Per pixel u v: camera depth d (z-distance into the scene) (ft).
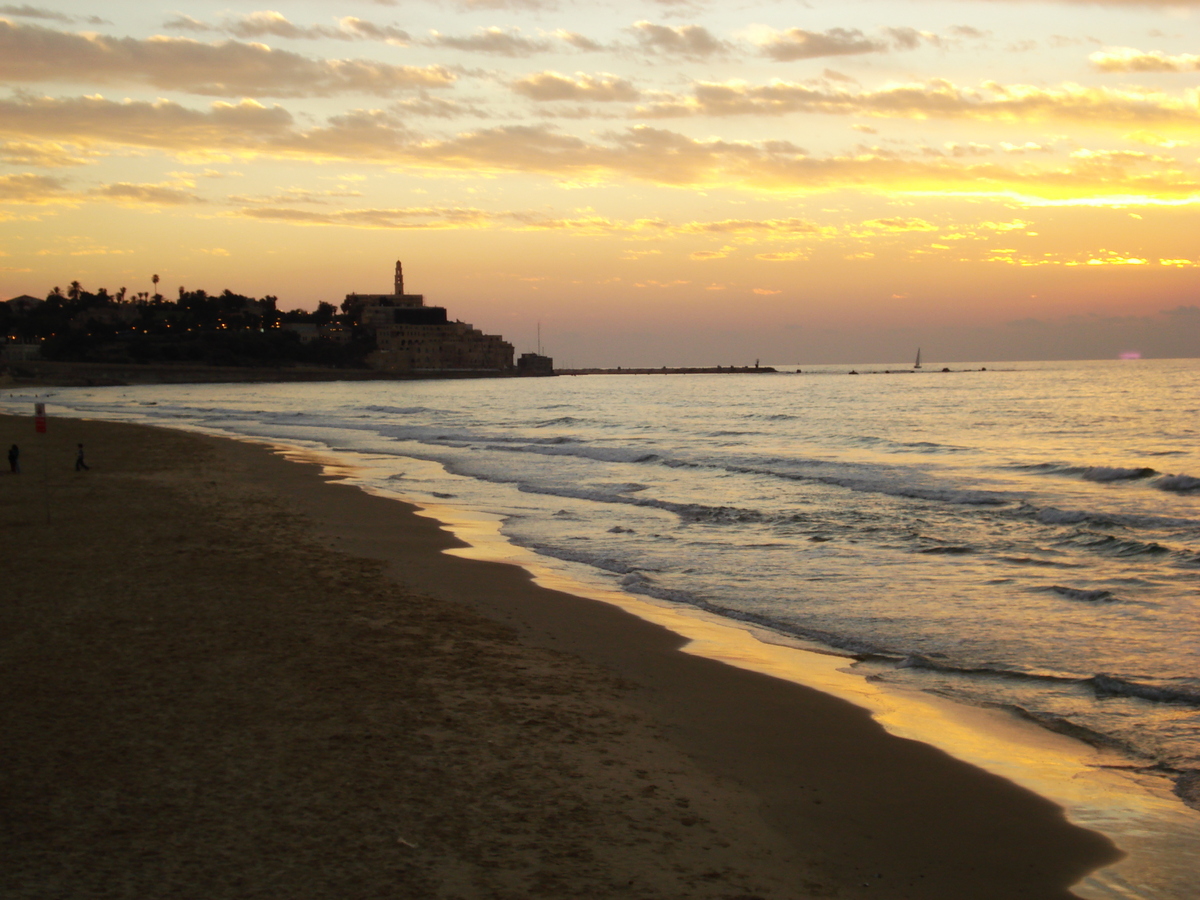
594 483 93.71
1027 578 50.16
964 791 23.79
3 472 99.71
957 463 114.42
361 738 25.38
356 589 44.83
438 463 115.65
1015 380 497.46
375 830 19.95
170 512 69.21
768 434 170.19
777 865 19.43
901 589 47.88
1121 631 39.81
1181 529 65.21
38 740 24.50
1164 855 20.52
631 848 19.77
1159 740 27.68
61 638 34.35
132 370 634.84
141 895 16.94
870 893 18.43
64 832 19.38
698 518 70.54
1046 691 32.19
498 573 50.88
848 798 23.17
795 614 43.06
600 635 38.81
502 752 24.95
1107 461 116.57
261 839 19.35
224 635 35.37
